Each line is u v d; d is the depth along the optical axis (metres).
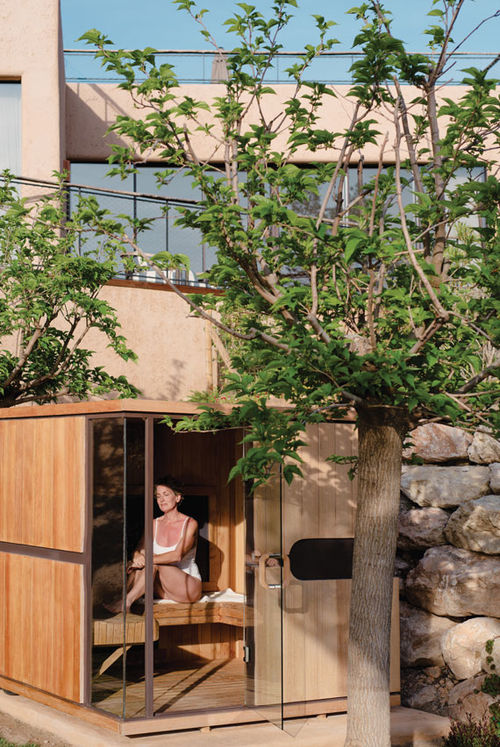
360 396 5.23
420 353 5.16
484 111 5.14
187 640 8.21
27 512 7.32
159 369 12.82
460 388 5.32
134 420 6.33
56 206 12.10
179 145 5.30
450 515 9.14
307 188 5.40
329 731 6.44
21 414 7.40
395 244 4.79
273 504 6.16
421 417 5.54
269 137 5.43
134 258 12.30
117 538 6.32
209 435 8.54
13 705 7.07
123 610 6.20
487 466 9.56
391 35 5.55
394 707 7.42
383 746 5.41
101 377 10.12
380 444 5.54
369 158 15.87
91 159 16.47
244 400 4.89
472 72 4.98
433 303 4.68
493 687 7.45
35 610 7.13
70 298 9.27
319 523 7.15
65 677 6.69
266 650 6.20
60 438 6.95
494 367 4.94
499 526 8.35
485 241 4.75
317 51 5.86
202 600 7.71
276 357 4.85
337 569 7.29
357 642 5.52
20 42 14.64
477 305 4.69
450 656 8.05
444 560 8.61
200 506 8.42
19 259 9.35
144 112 16.50
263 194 5.59
